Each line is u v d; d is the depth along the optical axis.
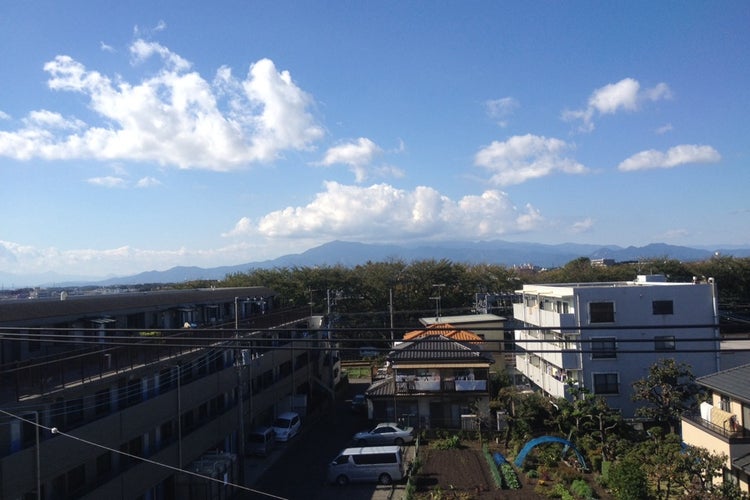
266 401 28.42
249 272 54.81
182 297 27.73
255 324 27.95
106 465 16.28
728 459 16.52
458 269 53.66
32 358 16.73
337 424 31.16
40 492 13.71
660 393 25.17
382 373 37.50
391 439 26.02
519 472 21.73
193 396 20.77
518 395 27.75
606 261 68.69
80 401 15.52
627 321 27.56
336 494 20.31
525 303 35.78
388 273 52.22
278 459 24.83
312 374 36.47
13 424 13.20
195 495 18.91
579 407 24.47
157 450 18.52
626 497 17.39
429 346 28.98
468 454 24.22
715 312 27.62
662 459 17.50
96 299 21.48
